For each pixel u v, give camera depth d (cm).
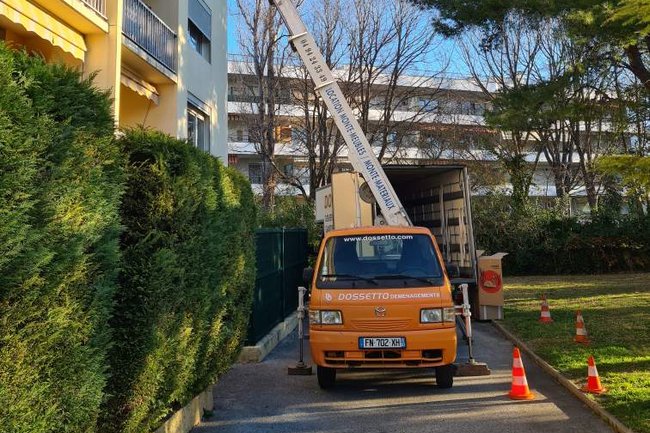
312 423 573
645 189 938
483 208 2508
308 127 2844
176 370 473
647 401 569
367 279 693
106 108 348
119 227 361
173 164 468
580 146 3103
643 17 773
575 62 1522
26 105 264
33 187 270
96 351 335
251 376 784
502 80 3184
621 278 2197
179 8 1447
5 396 248
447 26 1642
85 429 328
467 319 778
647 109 1458
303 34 1128
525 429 537
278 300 1188
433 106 3434
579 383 667
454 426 552
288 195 2819
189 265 493
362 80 2827
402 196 1423
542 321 1149
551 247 2453
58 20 1009
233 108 3300
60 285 288
